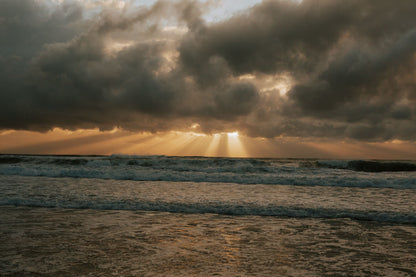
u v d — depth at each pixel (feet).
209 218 24.09
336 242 17.88
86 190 37.68
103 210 26.71
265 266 13.96
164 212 26.21
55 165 81.05
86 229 20.34
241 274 12.98
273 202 29.78
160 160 83.41
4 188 38.70
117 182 48.19
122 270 13.29
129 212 26.05
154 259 14.73
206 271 13.26
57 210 26.53
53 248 16.28
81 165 82.43
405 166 86.84
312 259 14.94
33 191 36.06
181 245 17.06
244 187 43.45
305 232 20.11
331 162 91.35
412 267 13.94
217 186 44.34
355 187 44.47
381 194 36.96
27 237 18.31
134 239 18.10
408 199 32.96
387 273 13.23
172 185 44.96
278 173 65.21
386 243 17.75
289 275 12.94
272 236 19.10
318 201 30.99
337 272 13.30
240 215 25.26
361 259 14.99
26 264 13.96
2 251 15.76
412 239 18.56
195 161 82.89
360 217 24.47
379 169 85.76
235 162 82.33
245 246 16.99
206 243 17.49
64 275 12.71
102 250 16.03
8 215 24.47
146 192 36.65
